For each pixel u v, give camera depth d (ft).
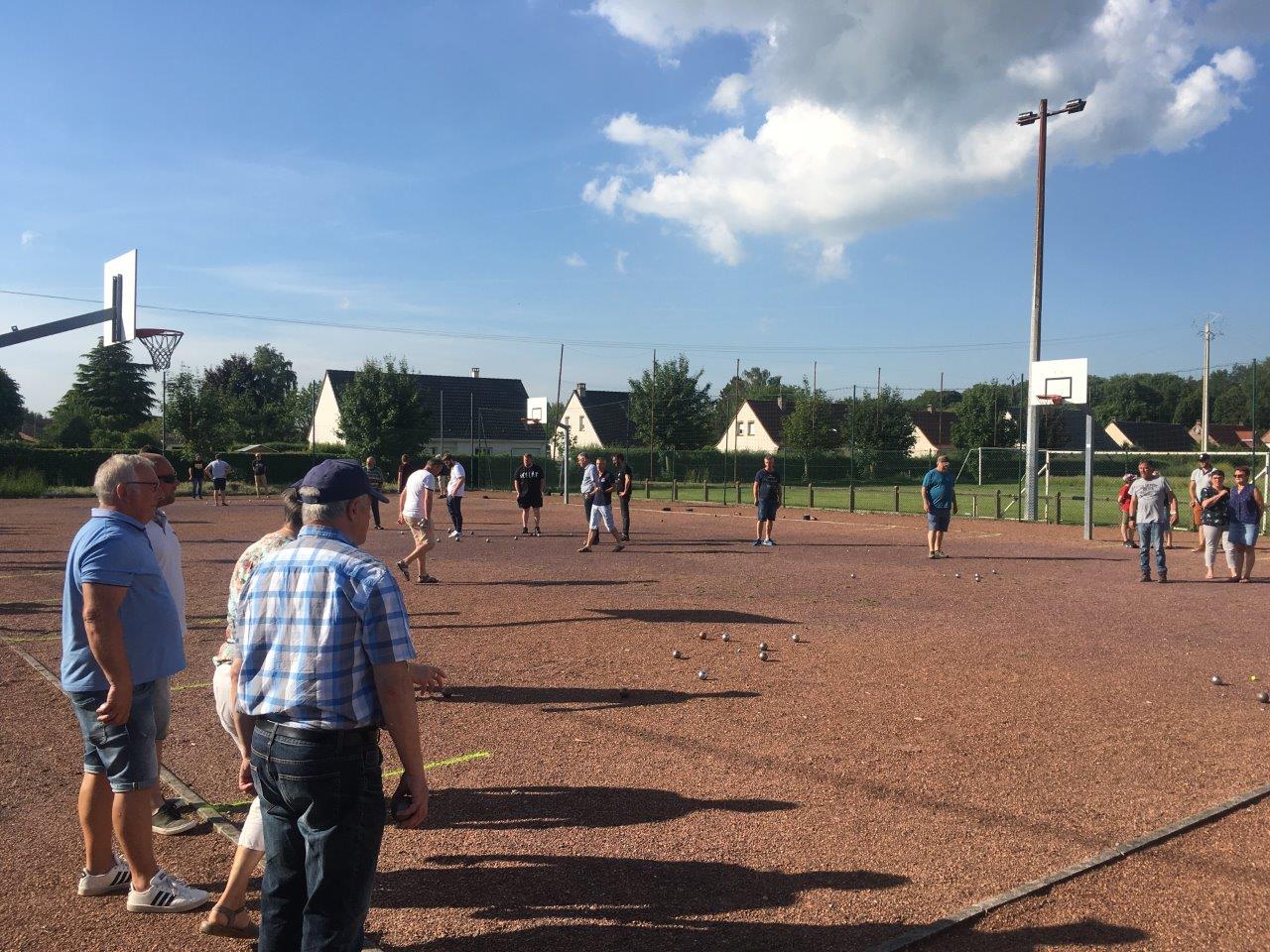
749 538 69.56
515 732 20.59
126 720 12.00
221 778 17.79
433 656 28.14
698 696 23.59
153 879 12.64
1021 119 84.07
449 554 57.47
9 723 21.42
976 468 160.56
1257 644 30.27
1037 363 83.20
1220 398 262.88
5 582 45.62
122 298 50.03
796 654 28.48
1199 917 12.37
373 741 9.36
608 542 66.44
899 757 18.88
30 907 12.75
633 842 14.78
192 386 165.37
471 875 13.65
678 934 11.93
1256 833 15.16
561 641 30.55
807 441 177.06
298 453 164.45
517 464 154.81
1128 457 119.14
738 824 15.47
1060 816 15.79
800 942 11.71
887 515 97.50
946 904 12.66
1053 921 12.28
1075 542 67.41
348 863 9.07
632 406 184.03
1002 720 21.48
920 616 35.42
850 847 14.56
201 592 41.60
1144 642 30.55
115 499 12.30
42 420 325.42
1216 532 46.50
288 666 9.11
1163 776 17.76
